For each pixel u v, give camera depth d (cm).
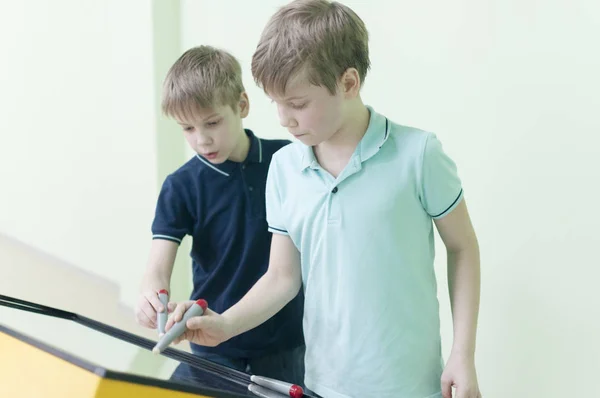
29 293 190
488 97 109
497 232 111
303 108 76
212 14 157
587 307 101
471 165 112
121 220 188
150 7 166
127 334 77
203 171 105
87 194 196
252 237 104
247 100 106
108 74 182
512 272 110
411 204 81
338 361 84
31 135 212
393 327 82
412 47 117
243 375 73
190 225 106
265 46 76
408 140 81
